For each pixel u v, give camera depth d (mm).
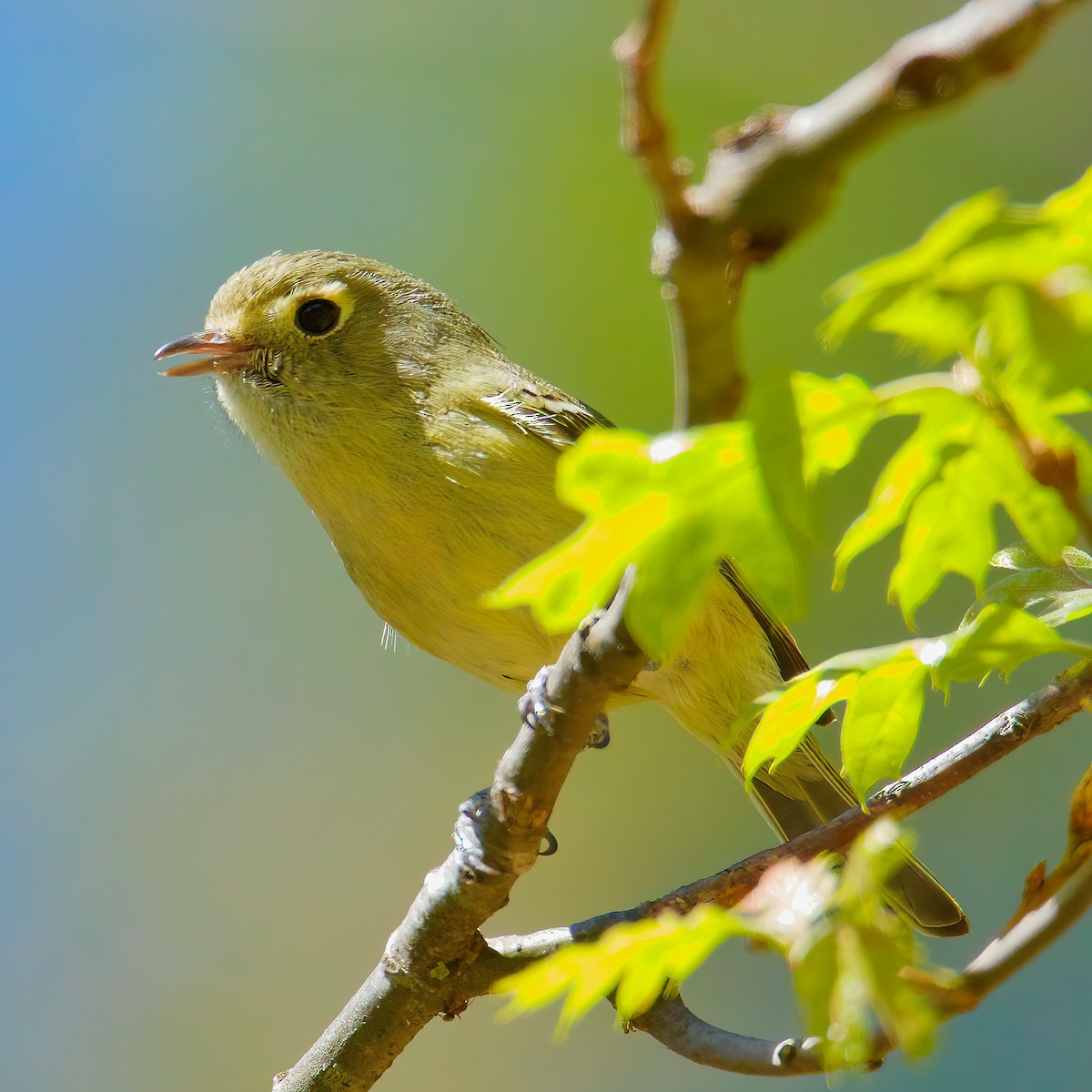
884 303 3344
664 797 16062
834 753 13539
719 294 3477
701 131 14258
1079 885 4488
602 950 4312
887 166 13672
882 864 4316
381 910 16297
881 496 4203
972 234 3279
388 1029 7684
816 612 13898
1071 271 3285
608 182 14695
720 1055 6059
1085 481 4008
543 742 6777
